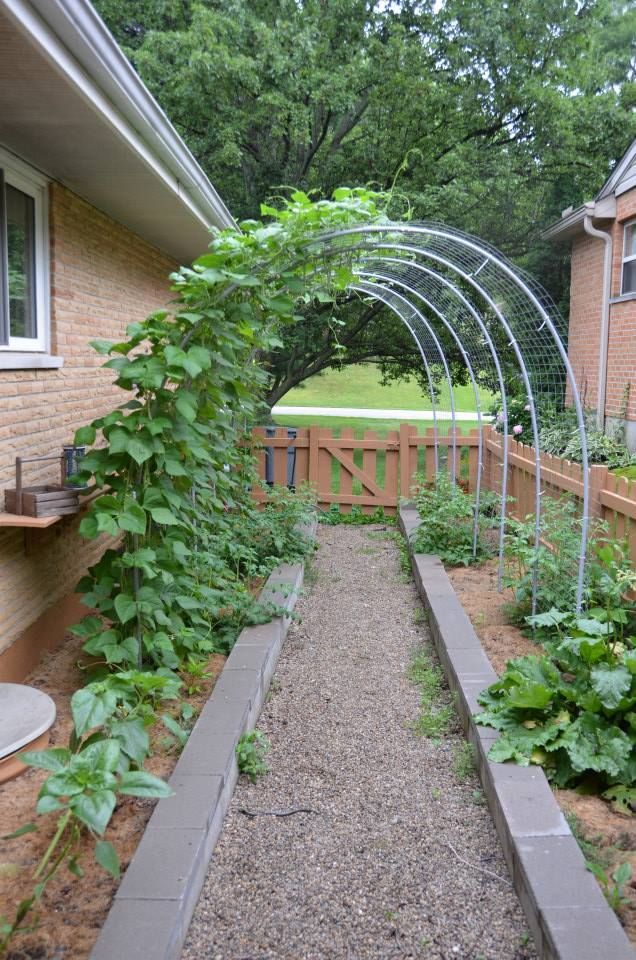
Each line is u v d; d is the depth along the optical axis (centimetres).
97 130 389
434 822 318
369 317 1655
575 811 294
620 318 1056
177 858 254
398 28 1437
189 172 505
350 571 738
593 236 1152
